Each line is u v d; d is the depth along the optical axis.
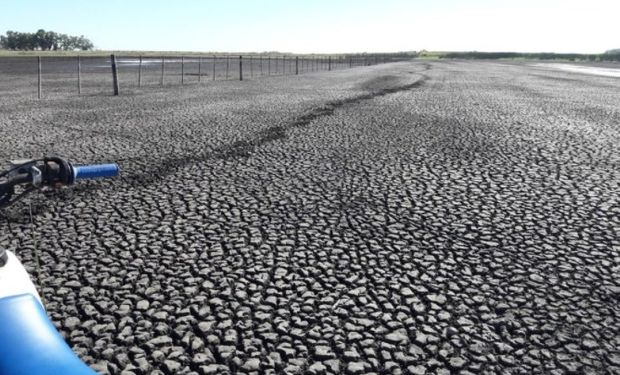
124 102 14.76
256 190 6.06
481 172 7.05
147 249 4.31
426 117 12.30
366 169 7.14
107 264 4.00
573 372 2.78
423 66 59.62
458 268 4.07
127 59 70.31
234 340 3.01
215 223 4.96
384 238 4.67
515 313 3.39
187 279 3.79
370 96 17.70
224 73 35.50
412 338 3.08
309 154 8.02
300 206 5.52
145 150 8.03
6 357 1.06
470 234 4.79
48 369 1.04
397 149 8.47
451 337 3.10
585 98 18.19
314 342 3.01
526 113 13.34
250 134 9.59
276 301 3.49
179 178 6.49
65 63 50.56
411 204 5.65
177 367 2.74
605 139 9.57
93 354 2.84
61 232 4.63
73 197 5.60
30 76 27.77
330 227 4.93
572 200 5.83
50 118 11.08
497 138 9.56
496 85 24.84
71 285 3.64
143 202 5.52
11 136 8.80
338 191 6.09
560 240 4.66
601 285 3.80
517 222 5.12
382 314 3.35
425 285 3.77
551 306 3.49
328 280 3.82
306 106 14.24
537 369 2.80
